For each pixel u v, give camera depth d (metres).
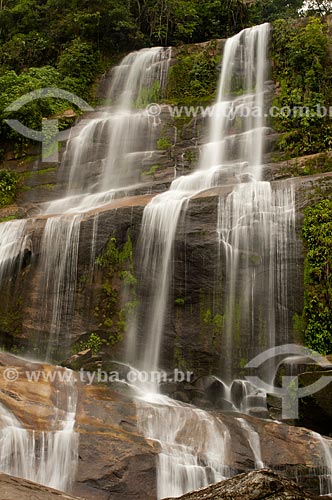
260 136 18.89
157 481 8.59
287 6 30.45
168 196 15.20
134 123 20.95
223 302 13.29
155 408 10.03
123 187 19.16
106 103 24.44
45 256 14.66
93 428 9.16
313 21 21.72
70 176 20.33
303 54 21.02
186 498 5.80
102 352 13.59
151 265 13.98
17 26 29.61
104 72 25.77
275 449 9.59
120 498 8.29
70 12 28.16
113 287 14.05
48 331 14.05
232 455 9.31
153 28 27.69
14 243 15.02
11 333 14.20
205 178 17.16
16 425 8.86
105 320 13.83
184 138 20.59
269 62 22.31
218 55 23.81
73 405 9.91
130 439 9.05
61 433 8.84
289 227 13.63
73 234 14.62
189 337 13.23
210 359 13.01
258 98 20.94
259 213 13.87
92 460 8.56
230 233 13.77
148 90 23.94
